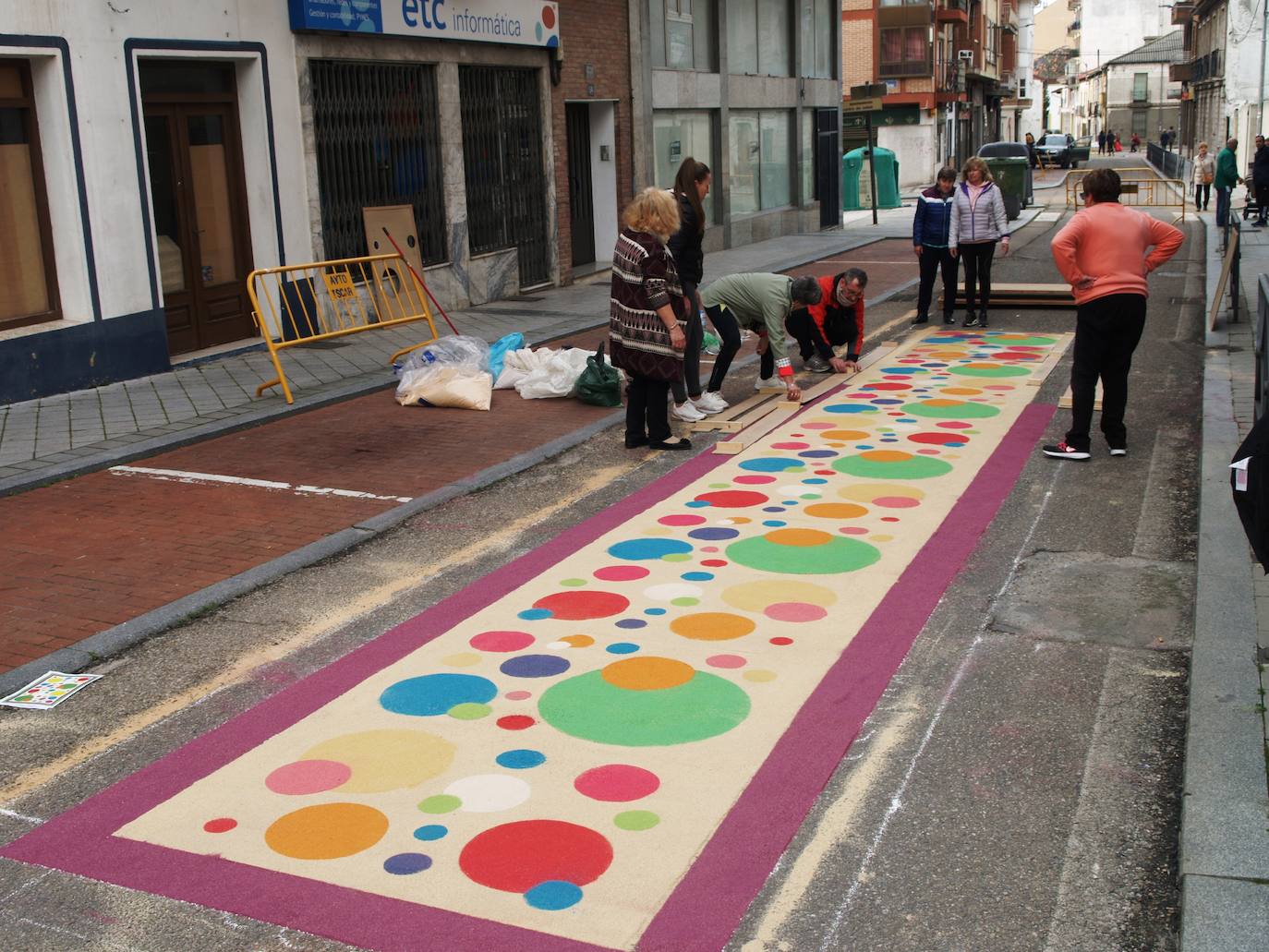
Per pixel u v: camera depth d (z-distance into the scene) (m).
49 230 10.26
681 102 21.14
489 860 3.55
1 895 3.44
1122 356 7.63
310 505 7.24
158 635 5.37
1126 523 6.52
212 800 3.93
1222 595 5.21
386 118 14.10
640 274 7.93
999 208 13.04
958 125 60.12
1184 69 71.12
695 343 9.05
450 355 10.41
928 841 3.63
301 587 5.94
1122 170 52.91
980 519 6.66
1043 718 4.37
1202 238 23.02
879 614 5.38
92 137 10.29
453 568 6.17
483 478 7.73
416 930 3.23
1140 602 5.41
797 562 6.06
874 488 7.29
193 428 8.97
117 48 10.46
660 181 20.98
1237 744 3.95
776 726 4.36
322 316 12.94
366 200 13.85
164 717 4.57
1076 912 3.28
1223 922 3.08
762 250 23.11
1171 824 3.68
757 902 3.34
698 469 7.86
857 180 35.69
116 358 10.63
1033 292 14.37
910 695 4.59
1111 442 7.82
